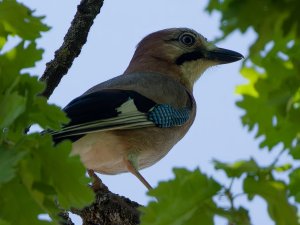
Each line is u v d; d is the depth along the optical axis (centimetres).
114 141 1157
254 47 402
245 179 454
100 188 1056
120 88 1220
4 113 466
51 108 507
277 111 511
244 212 447
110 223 976
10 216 486
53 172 485
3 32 544
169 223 452
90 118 1112
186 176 453
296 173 498
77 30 1075
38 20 543
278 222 450
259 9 397
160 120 1227
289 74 531
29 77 501
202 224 450
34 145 479
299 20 394
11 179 455
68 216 966
